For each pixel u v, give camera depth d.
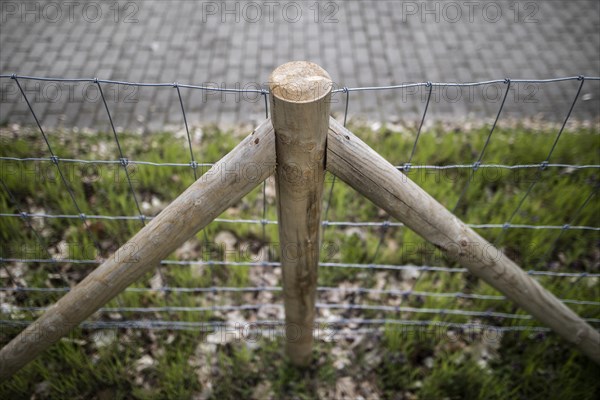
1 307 2.66
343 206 3.30
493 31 5.29
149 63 4.80
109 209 3.20
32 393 2.38
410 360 2.56
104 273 1.62
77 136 3.81
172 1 5.68
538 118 4.20
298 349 2.35
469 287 2.88
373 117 4.21
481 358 2.55
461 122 4.10
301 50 5.00
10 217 2.96
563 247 3.04
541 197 3.25
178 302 2.71
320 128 1.26
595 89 4.52
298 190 1.43
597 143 3.64
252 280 2.93
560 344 2.56
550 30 5.30
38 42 5.00
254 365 2.54
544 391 2.39
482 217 3.14
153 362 2.52
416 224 1.58
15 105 4.17
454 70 4.80
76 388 2.39
